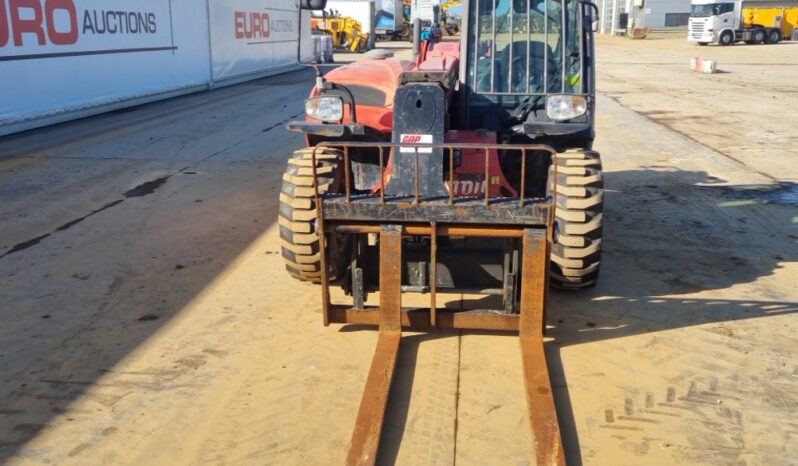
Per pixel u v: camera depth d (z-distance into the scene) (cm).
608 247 585
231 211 699
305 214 439
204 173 867
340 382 379
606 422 344
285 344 421
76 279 522
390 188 410
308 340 425
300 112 1420
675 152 1001
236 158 959
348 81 501
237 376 385
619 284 507
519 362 396
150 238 616
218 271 537
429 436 332
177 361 401
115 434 335
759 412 353
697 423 343
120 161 939
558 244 439
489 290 417
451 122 524
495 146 369
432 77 416
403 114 407
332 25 3788
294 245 443
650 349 414
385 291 401
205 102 1596
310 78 2264
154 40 1586
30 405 357
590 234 435
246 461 316
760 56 3122
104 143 1071
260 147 1038
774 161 941
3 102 1126
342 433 335
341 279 455
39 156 971
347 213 385
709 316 457
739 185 802
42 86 1214
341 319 416
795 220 667
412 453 320
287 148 1029
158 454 321
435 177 409
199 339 427
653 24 5428
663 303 475
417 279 420
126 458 318
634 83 2009
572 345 418
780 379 382
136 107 1502
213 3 1883
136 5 1502
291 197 445
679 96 1689
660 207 709
